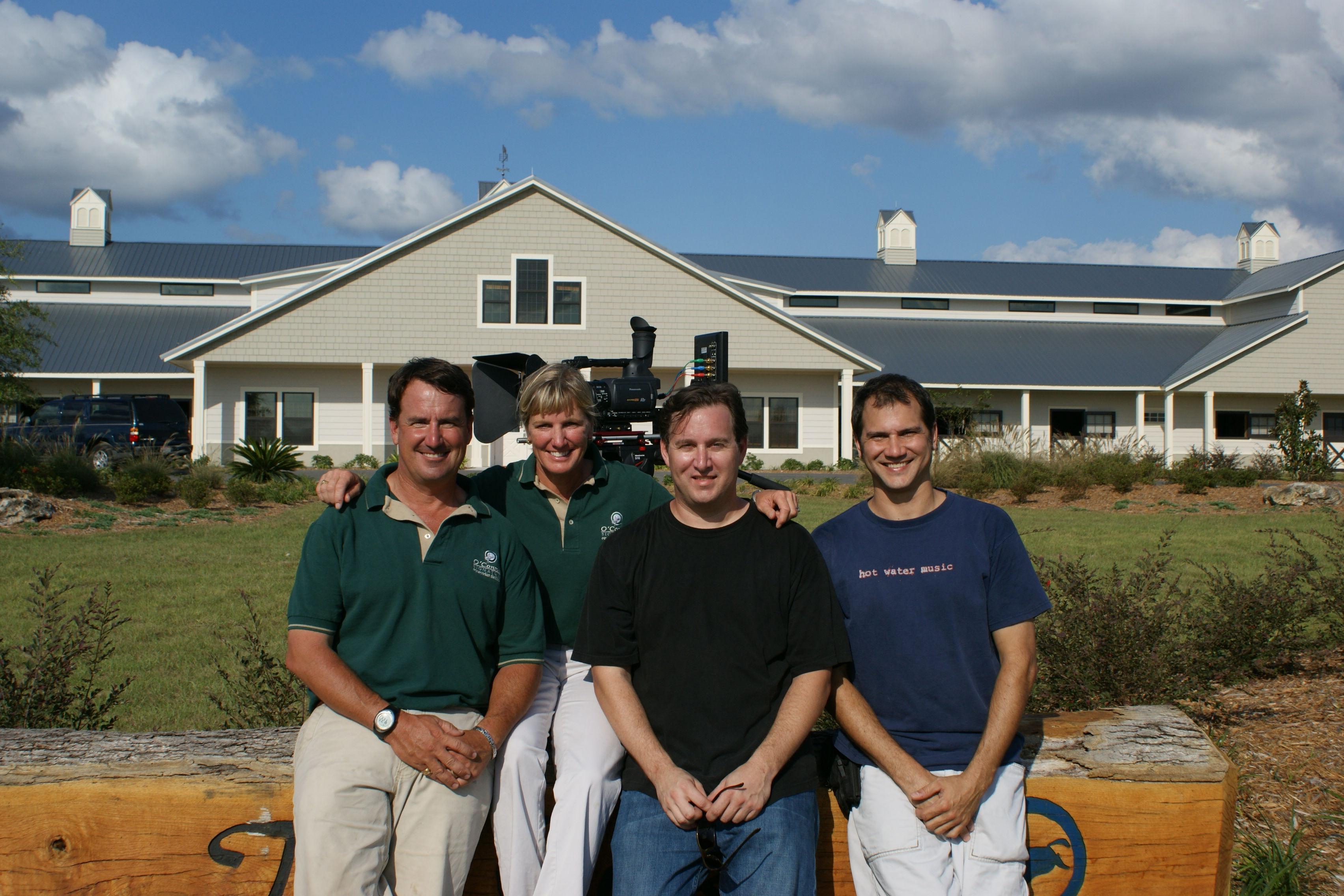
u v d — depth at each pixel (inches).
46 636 184.1
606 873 107.3
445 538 106.0
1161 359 1268.5
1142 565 206.2
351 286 940.6
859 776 102.0
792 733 95.4
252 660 189.9
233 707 188.1
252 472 702.5
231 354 928.9
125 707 194.7
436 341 951.6
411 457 106.3
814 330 998.4
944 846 96.7
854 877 102.5
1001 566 101.4
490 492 126.3
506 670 108.2
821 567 101.5
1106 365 1241.4
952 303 1401.3
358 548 105.5
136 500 565.9
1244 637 201.3
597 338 973.8
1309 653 223.1
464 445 108.8
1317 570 242.5
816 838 96.7
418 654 104.0
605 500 125.1
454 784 97.2
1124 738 112.7
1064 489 715.4
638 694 102.2
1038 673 171.3
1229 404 1268.5
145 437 794.8
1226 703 189.5
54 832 100.9
